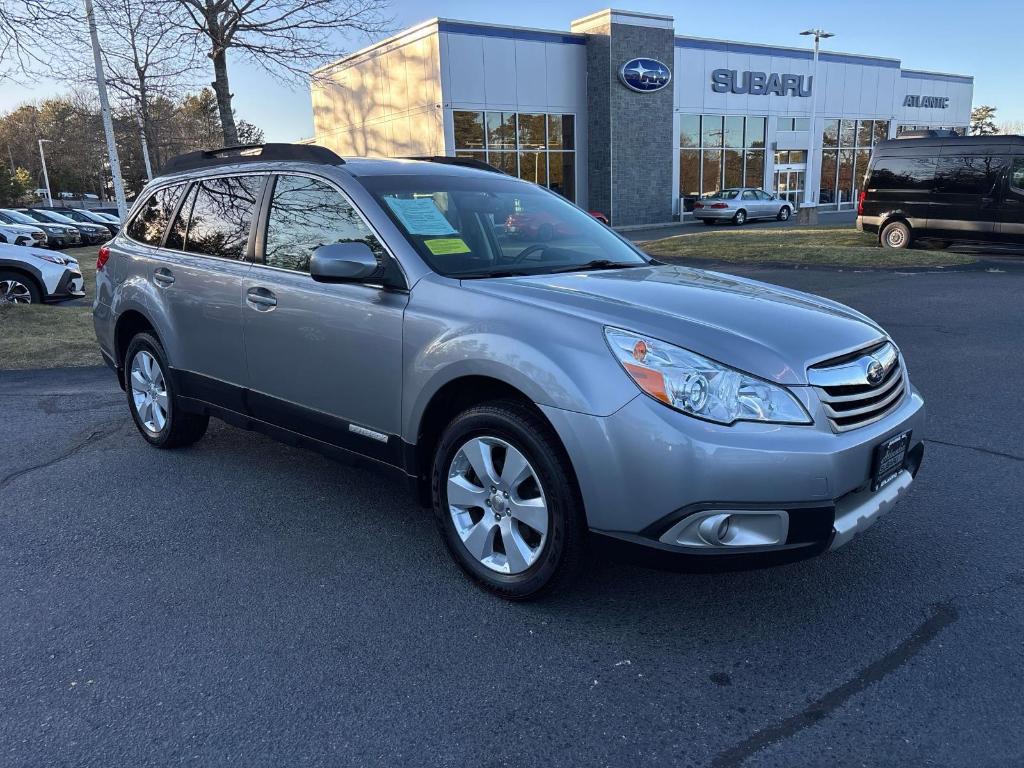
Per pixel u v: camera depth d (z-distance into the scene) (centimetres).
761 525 261
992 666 268
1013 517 387
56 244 2605
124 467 477
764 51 3528
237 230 423
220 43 1294
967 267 1385
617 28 3038
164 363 473
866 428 284
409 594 322
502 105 2955
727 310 303
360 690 259
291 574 340
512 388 302
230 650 283
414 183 384
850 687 258
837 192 3978
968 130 4541
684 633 292
